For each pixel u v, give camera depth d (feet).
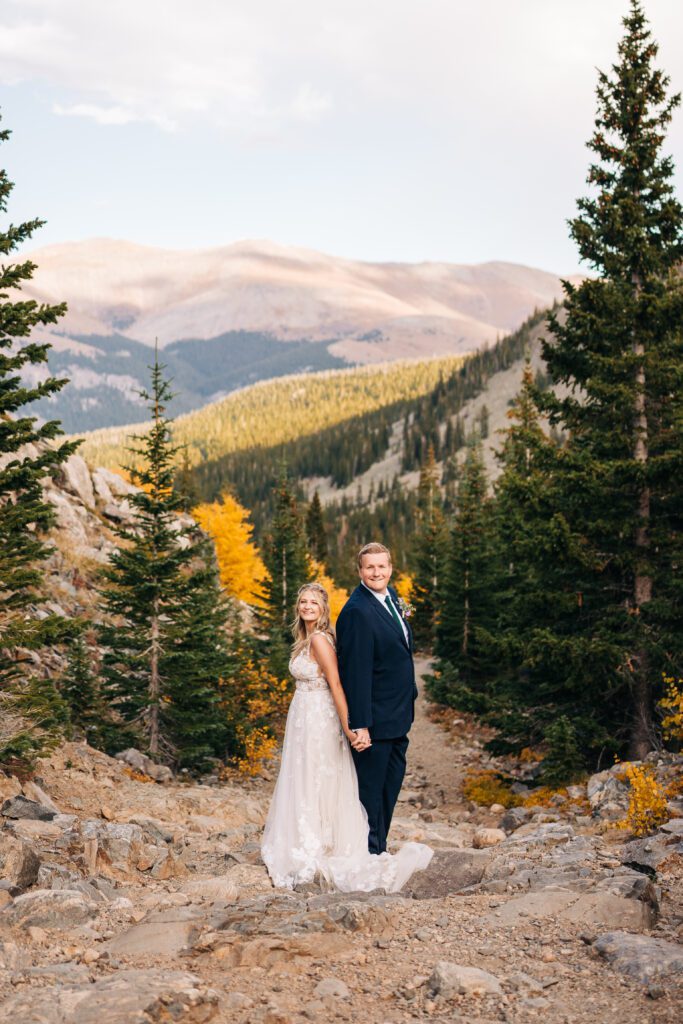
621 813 38.55
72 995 13.93
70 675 69.72
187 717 71.05
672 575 55.01
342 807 23.20
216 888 23.73
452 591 117.19
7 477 37.68
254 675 85.97
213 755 82.17
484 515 117.29
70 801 43.91
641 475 53.16
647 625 55.31
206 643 72.79
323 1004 14.25
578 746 56.90
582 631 58.95
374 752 23.29
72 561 103.14
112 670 71.97
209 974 16.01
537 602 58.54
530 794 65.57
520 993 14.64
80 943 18.53
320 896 21.06
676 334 56.80
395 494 648.38
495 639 59.31
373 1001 14.57
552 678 60.34
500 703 64.23
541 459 58.39
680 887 21.80
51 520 40.40
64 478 118.21
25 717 40.37
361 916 18.63
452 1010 14.05
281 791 23.70
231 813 50.60
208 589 75.25
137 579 70.49
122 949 17.60
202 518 172.24
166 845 35.19
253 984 15.42
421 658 179.42
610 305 56.59
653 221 58.80
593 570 57.62
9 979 15.55
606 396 56.49
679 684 53.16
